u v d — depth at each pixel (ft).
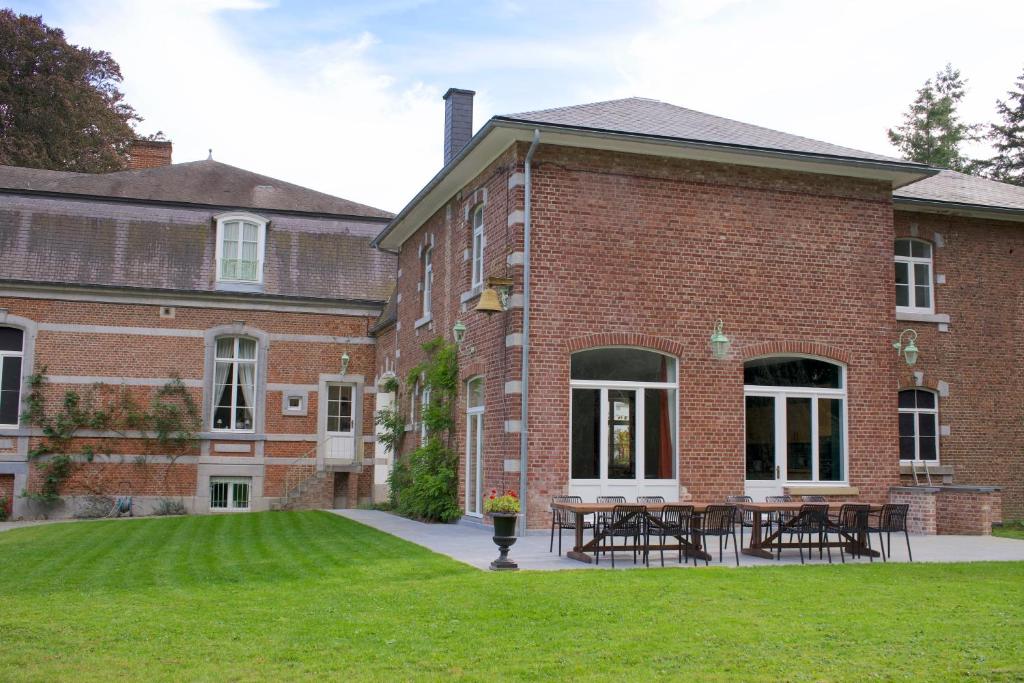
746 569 35.78
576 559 38.29
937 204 60.70
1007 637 24.79
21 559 40.34
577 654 23.06
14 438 70.69
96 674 21.38
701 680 21.15
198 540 47.32
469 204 56.59
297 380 76.79
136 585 32.45
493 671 21.70
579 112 52.42
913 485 55.11
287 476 75.72
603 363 49.52
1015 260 64.23
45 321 72.02
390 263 81.20
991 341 63.10
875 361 53.52
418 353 66.95
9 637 24.58
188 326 74.69
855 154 53.67
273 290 76.54
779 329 51.96
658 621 26.37
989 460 62.34
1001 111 128.57
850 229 53.78
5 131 108.17
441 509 56.90
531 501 47.39
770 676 21.45
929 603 29.09
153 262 74.38
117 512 71.41
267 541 46.32
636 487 49.29
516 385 47.70
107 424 72.33
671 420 50.24
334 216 80.59
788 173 52.95
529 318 48.21
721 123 56.54
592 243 49.47
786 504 41.24
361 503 77.05
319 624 25.94
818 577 33.83
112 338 73.10
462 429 56.39
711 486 49.98
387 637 24.57
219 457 74.33
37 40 112.78
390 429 72.08
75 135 112.16
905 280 62.23
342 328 78.43
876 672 21.77
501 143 49.85
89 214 74.54
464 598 29.32
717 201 51.65
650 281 50.14
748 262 51.80
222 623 26.07
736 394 50.90
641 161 50.65
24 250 72.08
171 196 79.82
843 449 52.75
